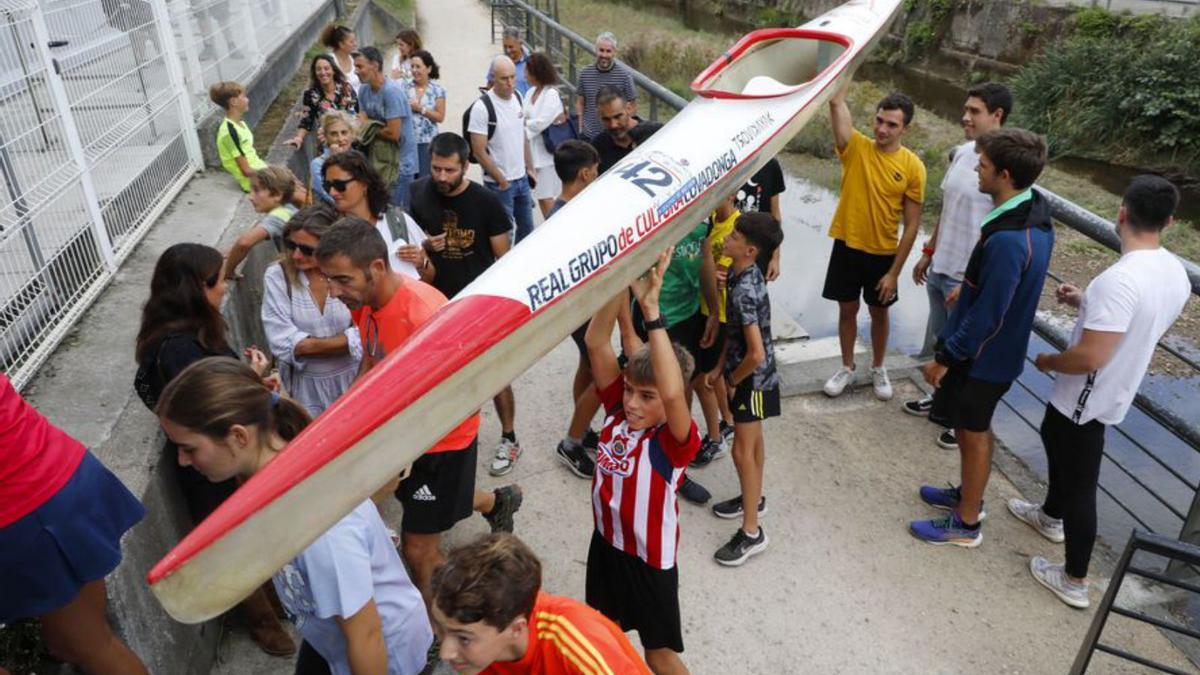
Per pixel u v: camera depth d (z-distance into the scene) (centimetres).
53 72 427
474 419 325
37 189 409
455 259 441
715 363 444
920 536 412
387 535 239
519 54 887
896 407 524
